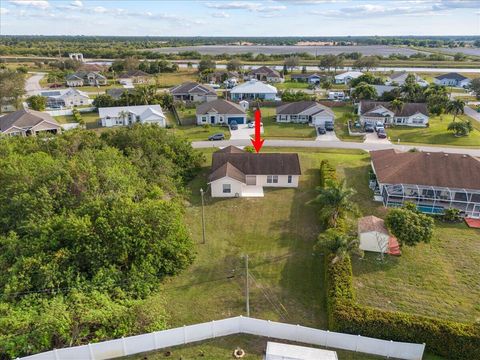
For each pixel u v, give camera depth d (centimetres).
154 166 4259
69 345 2123
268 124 7388
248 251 3256
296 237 3462
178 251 2917
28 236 2750
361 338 2167
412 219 3134
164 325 2303
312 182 4641
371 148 5919
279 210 3962
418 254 3188
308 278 2902
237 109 7425
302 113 7388
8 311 2181
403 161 4269
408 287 2784
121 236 2678
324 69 14950
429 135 6525
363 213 3862
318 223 3697
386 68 15488
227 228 3628
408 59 18350
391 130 6888
